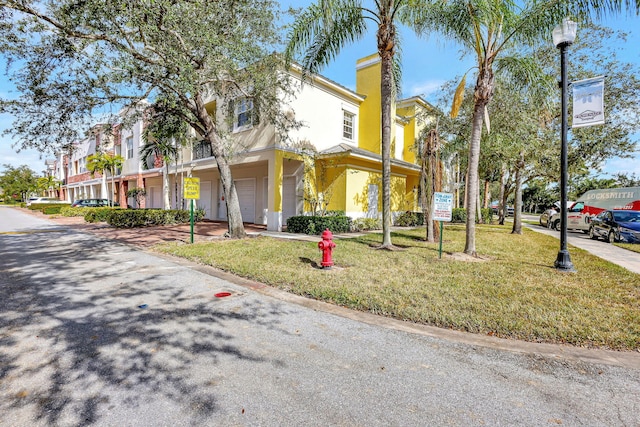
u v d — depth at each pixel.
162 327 3.87
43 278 6.04
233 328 3.87
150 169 23.62
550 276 6.26
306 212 14.68
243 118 14.93
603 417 2.36
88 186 35.62
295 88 13.21
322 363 3.09
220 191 19.84
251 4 8.79
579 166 15.00
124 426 2.19
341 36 9.24
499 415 2.36
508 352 3.37
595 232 13.73
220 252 8.23
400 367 3.03
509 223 24.88
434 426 2.23
